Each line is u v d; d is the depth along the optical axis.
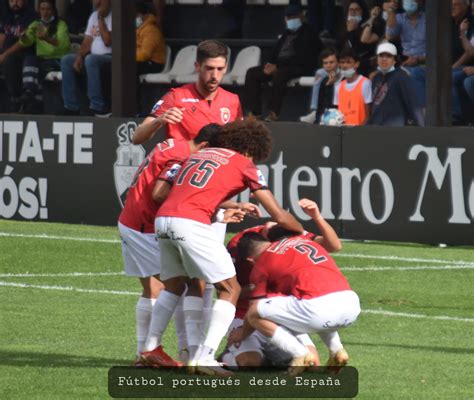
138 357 21.25
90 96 50.59
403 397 19.20
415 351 23.48
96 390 19.36
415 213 38.91
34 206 44.53
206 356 19.78
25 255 36.50
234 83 51.66
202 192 19.77
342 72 44.41
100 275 33.38
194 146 21.19
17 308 28.06
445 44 41.16
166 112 21.53
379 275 33.47
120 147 42.84
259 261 20.17
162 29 53.66
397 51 46.41
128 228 21.38
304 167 40.22
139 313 21.47
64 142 43.88
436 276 33.44
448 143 38.31
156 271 21.22
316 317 19.44
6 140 44.94
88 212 43.59
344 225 39.88
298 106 50.91
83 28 56.62
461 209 38.31
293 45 48.66
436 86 41.22
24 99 53.69
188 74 51.97
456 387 20.06
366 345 24.09
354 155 39.56
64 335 24.70
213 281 19.73
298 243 20.14
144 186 21.25
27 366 21.33
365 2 48.53
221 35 53.25
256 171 20.09
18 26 54.22
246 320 20.06
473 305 29.44
